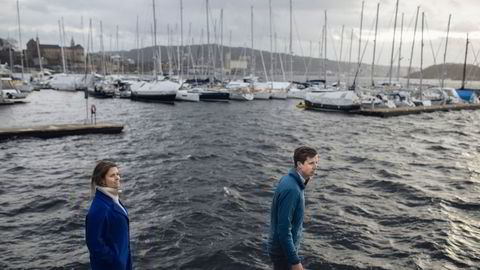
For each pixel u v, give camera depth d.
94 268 3.79
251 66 79.56
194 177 15.15
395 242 9.31
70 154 19.72
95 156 19.27
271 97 60.09
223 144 23.08
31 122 32.84
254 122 34.44
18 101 49.00
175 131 28.22
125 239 3.92
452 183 14.68
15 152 20.02
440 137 27.72
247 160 18.66
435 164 18.25
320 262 8.23
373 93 50.94
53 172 16.00
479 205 12.05
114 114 39.25
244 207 11.74
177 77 64.25
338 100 42.84
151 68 111.00
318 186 14.10
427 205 12.04
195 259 8.32
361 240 9.39
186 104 50.84
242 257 8.47
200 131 28.42
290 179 4.31
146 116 37.75
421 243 9.21
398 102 47.66
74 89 74.75
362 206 11.90
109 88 60.19
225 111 43.53
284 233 4.19
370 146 23.38
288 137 26.42
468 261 8.41
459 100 56.00
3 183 14.23
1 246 8.88
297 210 4.30
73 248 8.83
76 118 35.88
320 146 23.09
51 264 8.04
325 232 9.86
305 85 68.50
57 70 139.12
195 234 9.64
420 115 43.25
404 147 23.08
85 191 13.30
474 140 26.59
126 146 22.05
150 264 8.09
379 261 8.34
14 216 10.84
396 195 13.12
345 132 29.44
